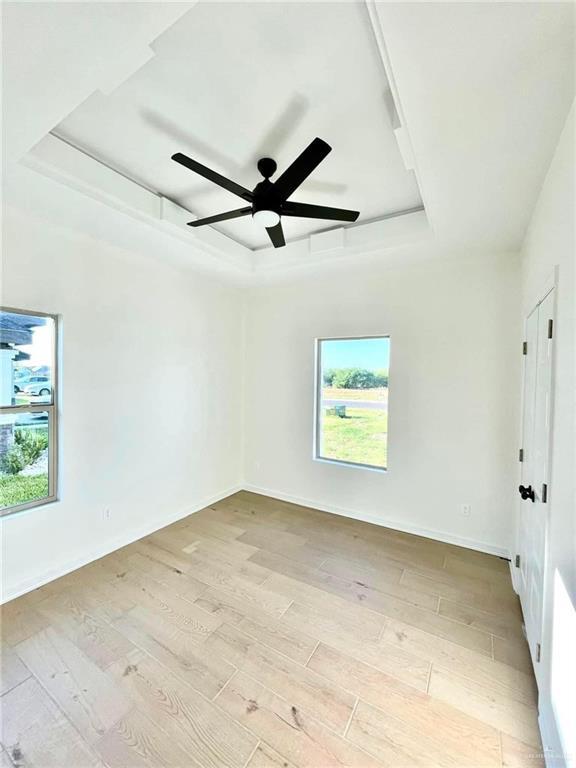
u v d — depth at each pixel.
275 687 1.67
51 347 2.58
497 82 1.26
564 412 1.34
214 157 2.08
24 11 1.06
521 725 1.50
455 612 2.21
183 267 3.51
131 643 1.94
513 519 2.80
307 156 1.64
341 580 2.55
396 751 1.40
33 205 2.26
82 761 1.35
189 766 1.34
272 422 4.32
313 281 3.93
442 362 3.19
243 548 3.02
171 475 3.55
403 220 2.75
